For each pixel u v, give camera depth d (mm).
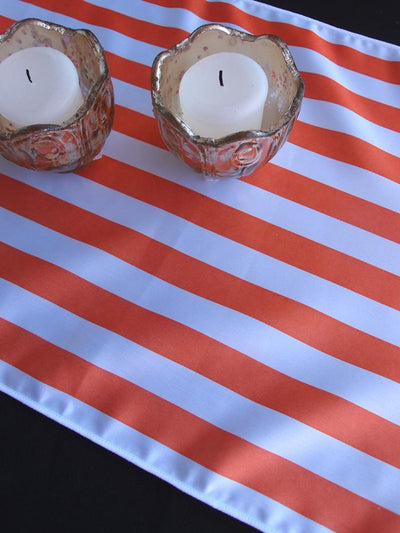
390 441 456
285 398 472
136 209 551
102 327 500
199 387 477
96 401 472
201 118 508
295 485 442
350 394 471
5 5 651
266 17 641
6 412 488
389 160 571
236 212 547
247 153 465
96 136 503
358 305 505
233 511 433
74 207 553
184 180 562
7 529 453
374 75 612
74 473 469
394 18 667
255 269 521
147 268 524
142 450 454
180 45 506
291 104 472
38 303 511
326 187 558
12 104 508
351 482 443
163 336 495
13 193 558
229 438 458
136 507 457
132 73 615
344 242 533
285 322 499
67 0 650
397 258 525
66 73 514
